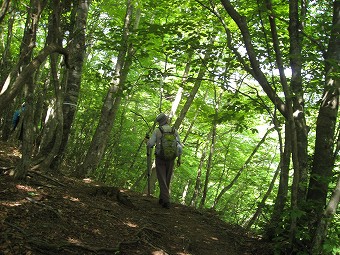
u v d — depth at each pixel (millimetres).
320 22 6363
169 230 5375
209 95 15289
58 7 4340
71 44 7094
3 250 3109
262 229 5758
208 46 7176
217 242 5527
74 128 15180
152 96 15812
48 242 3506
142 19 12211
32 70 3551
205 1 8352
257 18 7355
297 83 5625
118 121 15156
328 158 5379
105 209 5133
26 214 3955
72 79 7199
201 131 17344
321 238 4496
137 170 15633
